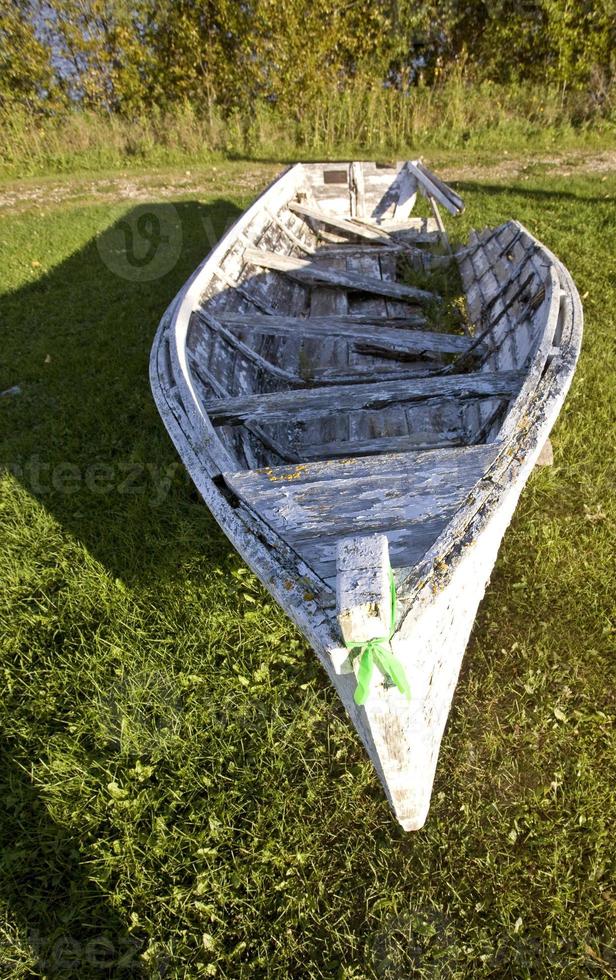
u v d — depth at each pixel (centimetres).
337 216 659
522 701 268
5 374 539
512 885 218
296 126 1224
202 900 225
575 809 233
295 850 233
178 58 1317
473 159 1061
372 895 220
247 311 471
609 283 562
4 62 1280
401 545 192
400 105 1188
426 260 594
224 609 315
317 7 1234
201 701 281
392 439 346
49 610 328
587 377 439
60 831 244
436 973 201
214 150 1206
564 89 1223
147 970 211
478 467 219
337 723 267
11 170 1166
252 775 254
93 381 513
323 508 210
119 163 1187
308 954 212
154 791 253
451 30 1346
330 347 461
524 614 300
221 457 250
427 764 212
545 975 199
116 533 365
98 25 1308
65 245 805
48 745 269
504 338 381
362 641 152
